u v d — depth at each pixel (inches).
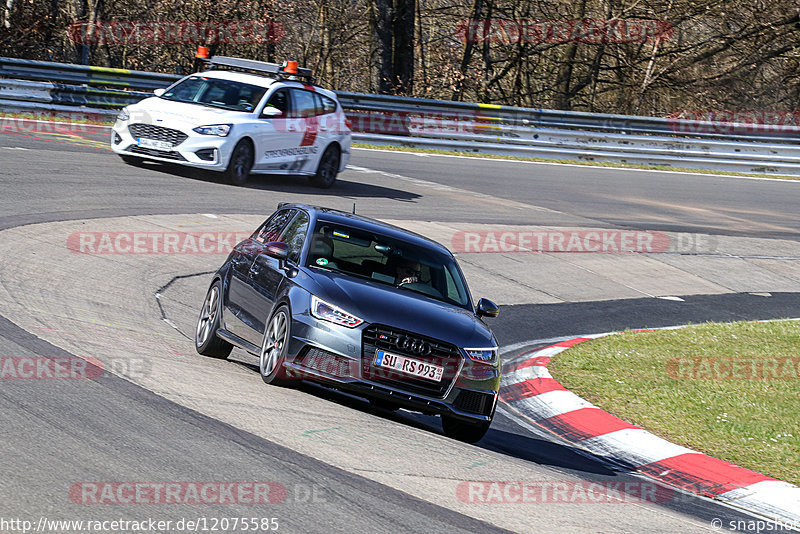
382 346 1084.5
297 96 2844.5
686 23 5999.0
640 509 930.1
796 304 2487.7
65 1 4862.2
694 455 1210.0
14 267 1571.1
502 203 3075.8
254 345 1212.5
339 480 822.5
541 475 1000.9
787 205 3752.5
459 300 1248.8
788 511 1049.5
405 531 728.3
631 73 6112.2
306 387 1210.0
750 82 6072.8
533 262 2474.2
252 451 858.1
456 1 6102.4
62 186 2255.2
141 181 2500.0
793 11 5772.6
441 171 3528.5
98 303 1494.8
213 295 1360.7
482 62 5979.3
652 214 3240.7
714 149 4458.7
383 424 1077.1
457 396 1102.4
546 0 5940.0
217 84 2785.4
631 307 2260.1
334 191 2878.9
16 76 3297.2
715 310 2330.2
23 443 778.2
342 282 1152.8
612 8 5792.3
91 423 860.6
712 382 1577.3
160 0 5029.5
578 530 815.7
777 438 1302.9
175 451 821.2
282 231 1334.9
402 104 3993.6
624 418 1359.5
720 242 2974.9
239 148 2645.2
